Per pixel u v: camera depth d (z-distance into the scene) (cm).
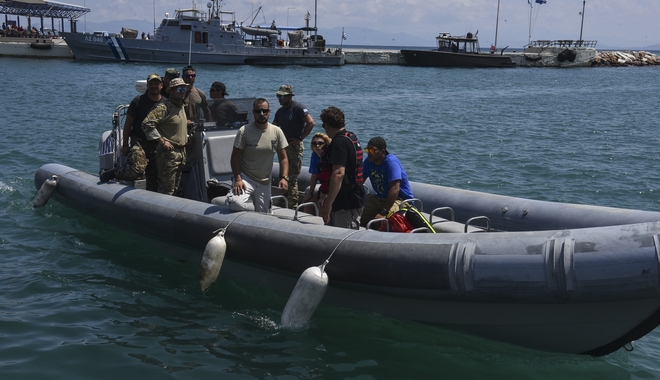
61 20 6469
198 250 621
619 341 465
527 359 498
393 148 1437
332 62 5353
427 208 704
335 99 2694
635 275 411
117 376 438
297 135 709
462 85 3806
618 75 5412
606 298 425
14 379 427
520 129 1838
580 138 1675
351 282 513
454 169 1216
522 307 470
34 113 1881
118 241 719
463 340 518
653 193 1041
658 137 1716
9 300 553
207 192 689
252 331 517
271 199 623
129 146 765
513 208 646
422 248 481
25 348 468
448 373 470
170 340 495
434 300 491
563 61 6588
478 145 1512
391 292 501
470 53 5916
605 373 477
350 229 530
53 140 1378
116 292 583
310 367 466
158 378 438
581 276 425
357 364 474
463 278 462
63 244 703
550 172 1199
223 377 444
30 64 4469
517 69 5906
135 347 480
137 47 4831
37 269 629
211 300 576
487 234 473
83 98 2402
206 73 4106
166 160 657
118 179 739
